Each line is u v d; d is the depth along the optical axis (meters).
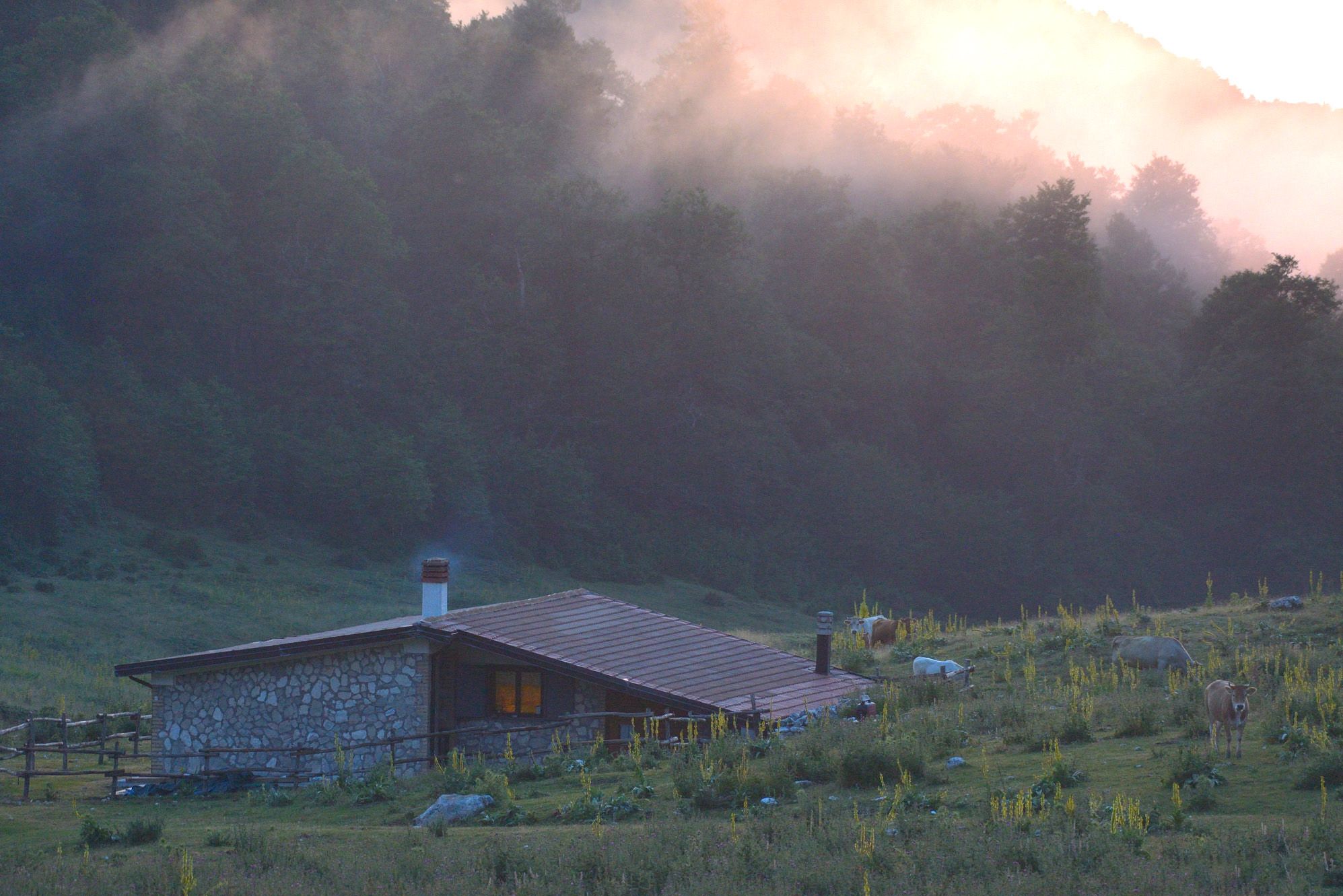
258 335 102.19
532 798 19.97
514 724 26.69
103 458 87.56
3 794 25.25
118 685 46.62
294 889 14.18
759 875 13.54
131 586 72.19
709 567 102.88
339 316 102.44
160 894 14.33
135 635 63.88
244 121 104.06
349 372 100.94
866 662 33.47
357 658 26.75
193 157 101.12
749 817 16.19
